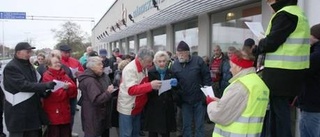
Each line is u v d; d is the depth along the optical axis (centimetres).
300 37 313
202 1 751
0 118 641
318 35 355
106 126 524
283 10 313
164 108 511
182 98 559
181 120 658
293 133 506
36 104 492
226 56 752
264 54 334
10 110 475
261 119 293
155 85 465
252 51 316
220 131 307
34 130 493
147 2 1485
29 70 496
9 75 471
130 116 486
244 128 287
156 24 1398
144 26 1550
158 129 508
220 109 294
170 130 517
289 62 313
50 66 539
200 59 568
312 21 512
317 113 362
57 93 517
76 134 710
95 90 488
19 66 480
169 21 1252
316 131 364
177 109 659
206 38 1009
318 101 360
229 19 893
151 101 512
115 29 2655
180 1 827
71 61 799
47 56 609
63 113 530
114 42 3256
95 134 498
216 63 752
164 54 516
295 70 314
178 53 561
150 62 484
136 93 465
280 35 306
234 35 868
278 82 317
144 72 491
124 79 479
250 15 792
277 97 337
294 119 506
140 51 483
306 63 325
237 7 850
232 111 291
